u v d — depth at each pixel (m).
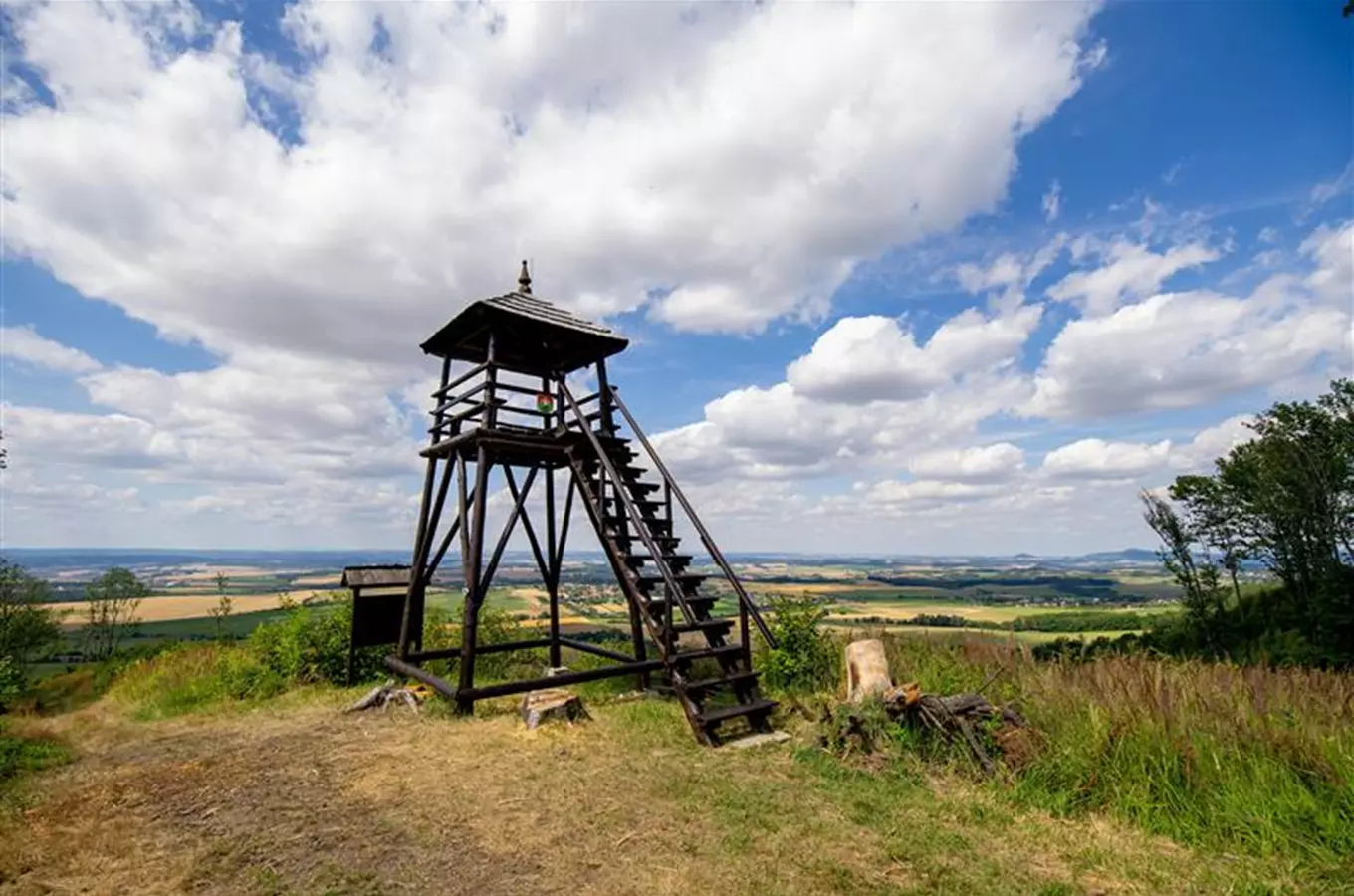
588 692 10.34
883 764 6.55
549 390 12.05
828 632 11.09
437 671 11.95
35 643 28.16
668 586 8.48
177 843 4.95
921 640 11.07
